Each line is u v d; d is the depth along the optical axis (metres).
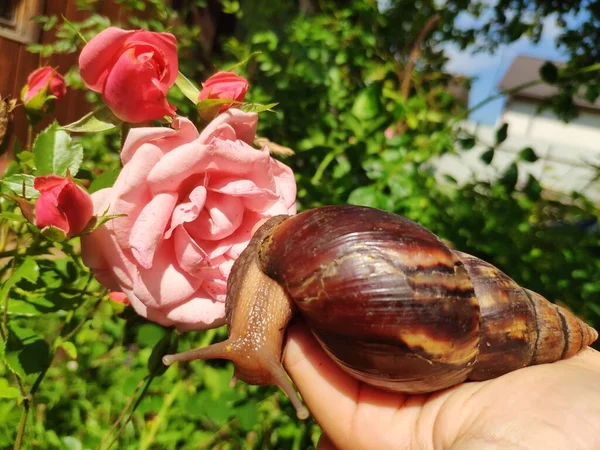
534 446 0.13
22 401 0.18
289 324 0.20
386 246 0.16
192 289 0.16
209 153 0.16
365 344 0.16
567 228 0.36
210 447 0.31
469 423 0.15
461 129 0.35
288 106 0.37
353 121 0.31
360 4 0.39
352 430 0.19
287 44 0.39
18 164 0.20
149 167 0.15
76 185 0.15
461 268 0.17
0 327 0.18
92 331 0.36
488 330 0.18
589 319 0.32
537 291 0.31
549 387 0.15
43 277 0.21
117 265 0.16
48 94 0.20
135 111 0.16
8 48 0.40
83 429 0.31
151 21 0.41
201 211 0.17
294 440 0.30
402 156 0.30
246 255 0.19
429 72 0.46
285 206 0.19
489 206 0.32
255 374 0.19
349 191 0.30
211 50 0.64
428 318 0.16
